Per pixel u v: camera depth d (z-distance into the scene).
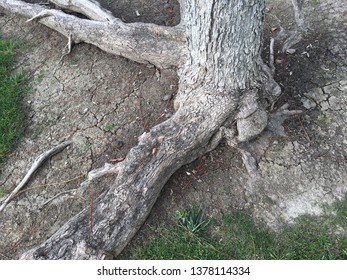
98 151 3.14
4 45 3.89
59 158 3.15
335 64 3.36
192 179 2.94
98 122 3.29
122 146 3.14
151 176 2.74
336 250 2.60
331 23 3.62
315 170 2.88
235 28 2.55
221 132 2.89
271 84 3.00
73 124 3.31
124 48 3.43
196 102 2.92
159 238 2.76
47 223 2.89
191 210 2.82
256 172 2.91
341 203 2.75
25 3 4.02
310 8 3.76
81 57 3.74
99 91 3.48
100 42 3.57
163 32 3.36
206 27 2.61
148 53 3.35
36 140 3.27
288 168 2.90
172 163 2.81
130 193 2.70
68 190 2.99
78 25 3.59
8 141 3.24
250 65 2.79
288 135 3.04
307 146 2.98
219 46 2.66
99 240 2.60
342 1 3.75
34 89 3.57
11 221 2.93
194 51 2.87
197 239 2.71
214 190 2.88
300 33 3.56
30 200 3.00
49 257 2.54
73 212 2.90
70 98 3.47
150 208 2.79
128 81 3.51
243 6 2.46
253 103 2.85
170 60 3.30
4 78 3.66
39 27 4.03
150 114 3.27
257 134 2.90
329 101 3.17
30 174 3.05
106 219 2.65
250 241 2.68
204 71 2.90
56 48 3.84
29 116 3.41
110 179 2.97
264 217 2.76
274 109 3.13
